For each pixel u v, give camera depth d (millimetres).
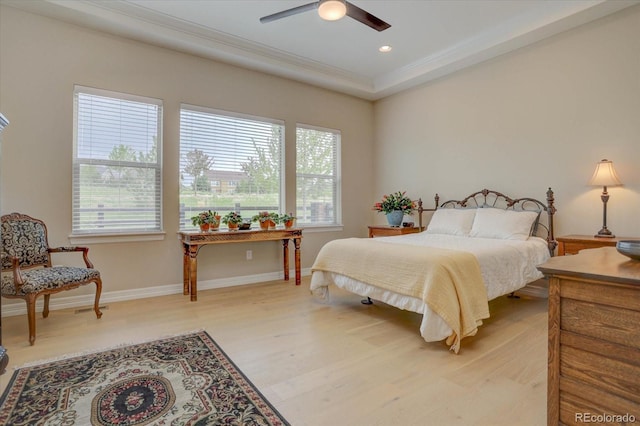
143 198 3713
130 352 2287
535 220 3598
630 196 3096
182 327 2766
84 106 3395
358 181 5539
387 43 4008
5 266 2775
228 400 1729
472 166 4320
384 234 4891
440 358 2215
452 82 4531
